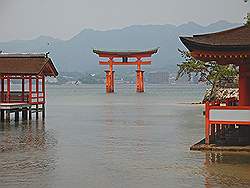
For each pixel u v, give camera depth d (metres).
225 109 21.61
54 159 20.66
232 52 20.77
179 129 34.34
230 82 61.44
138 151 23.02
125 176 16.95
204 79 69.00
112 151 23.05
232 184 15.56
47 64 42.19
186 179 16.36
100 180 16.34
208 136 22.55
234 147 22.14
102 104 76.00
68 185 15.63
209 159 20.08
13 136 29.78
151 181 16.12
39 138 28.69
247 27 22.77
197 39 21.77
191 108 61.56
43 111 44.22
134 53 142.38
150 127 36.06
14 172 17.77
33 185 15.67
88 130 33.84
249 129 23.84
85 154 22.12
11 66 40.66
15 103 41.03
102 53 141.88
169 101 85.06
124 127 36.12
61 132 32.31
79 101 88.50
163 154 21.89
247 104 23.42
